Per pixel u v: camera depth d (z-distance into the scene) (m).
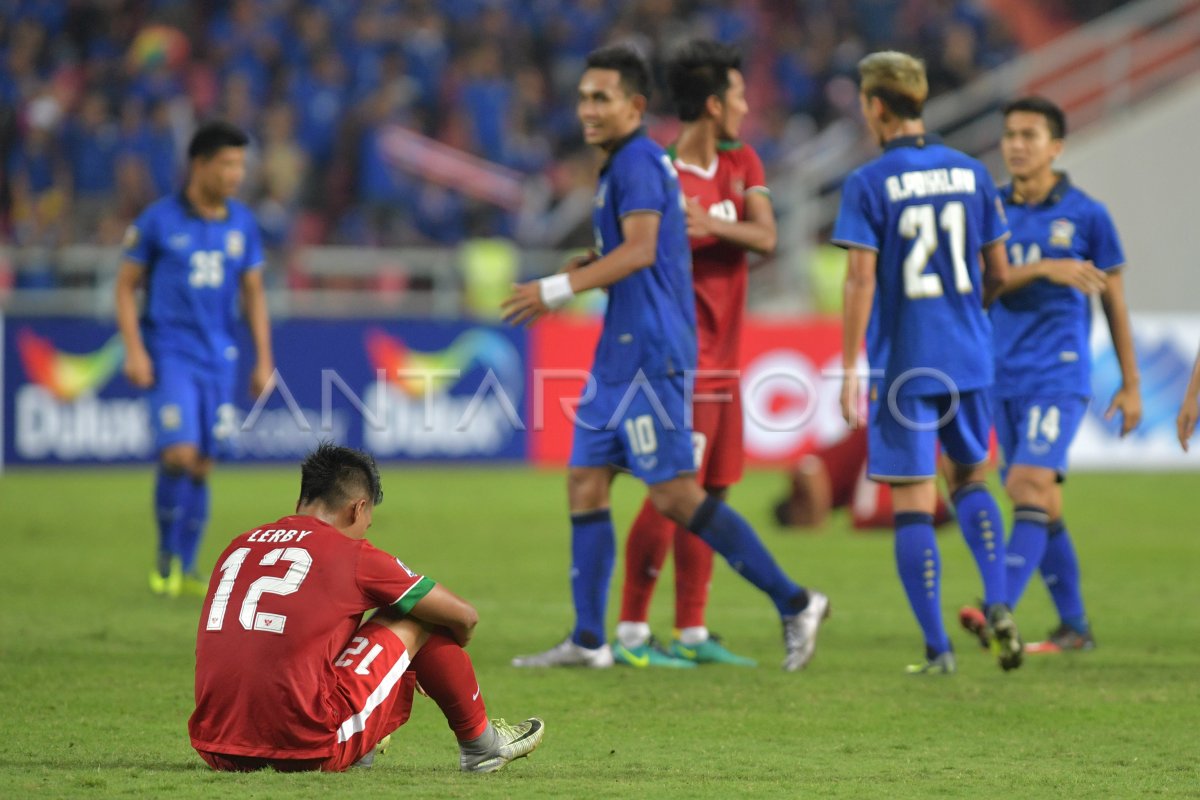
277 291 54.53
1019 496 23.27
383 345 52.38
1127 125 61.75
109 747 16.52
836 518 43.94
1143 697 20.17
